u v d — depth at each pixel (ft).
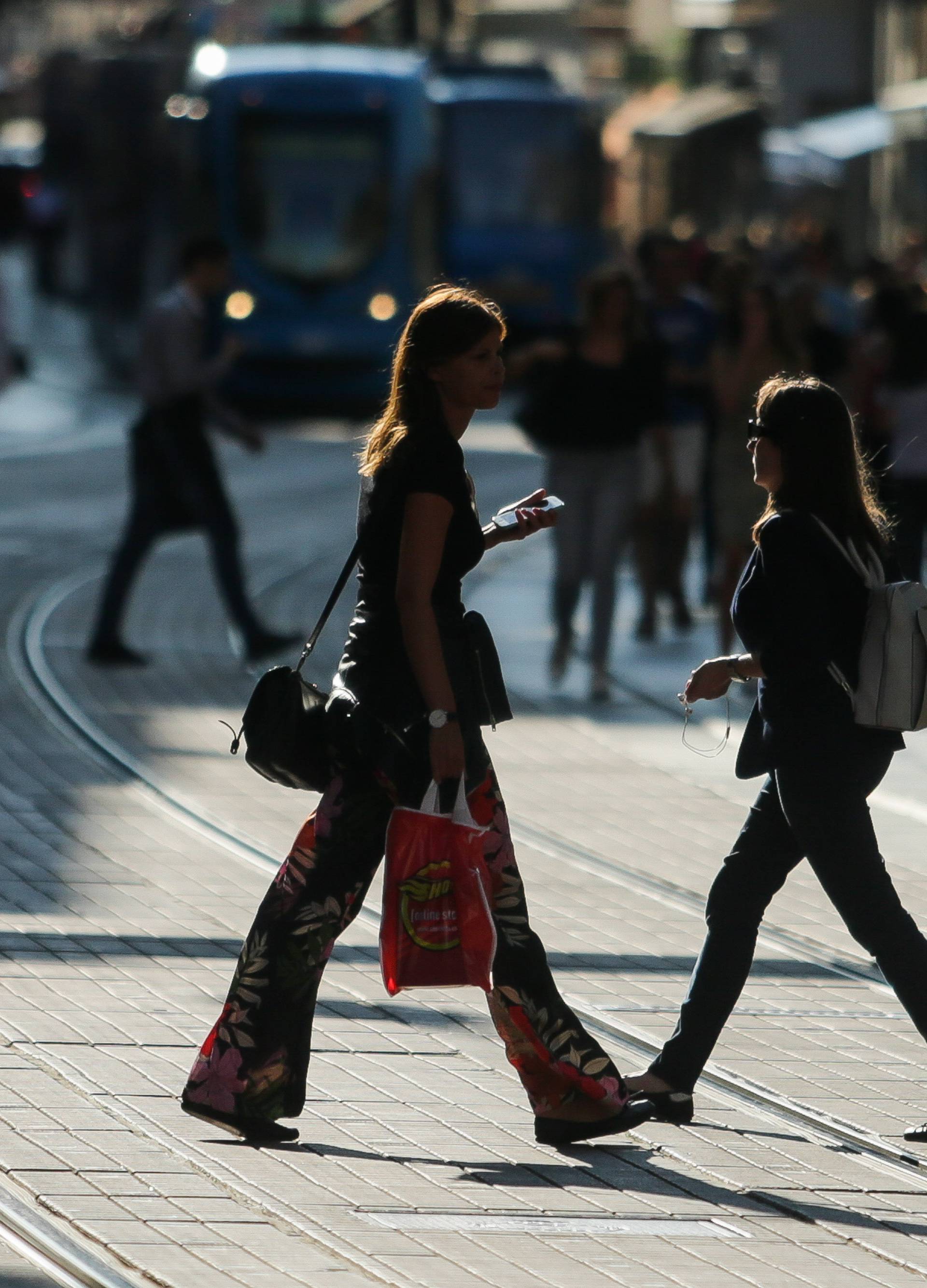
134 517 150.10
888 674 64.90
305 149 327.67
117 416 341.21
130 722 133.08
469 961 63.26
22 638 159.84
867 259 229.66
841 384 164.76
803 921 97.25
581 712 143.74
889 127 539.29
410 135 331.77
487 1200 62.23
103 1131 66.13
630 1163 66.33
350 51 350.64
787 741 65.72
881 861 66.49
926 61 573.74
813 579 64.95
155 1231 58.03
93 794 114.62
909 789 125.39
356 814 64.90
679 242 167.12
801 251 227.61
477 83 406.21
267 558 207.62
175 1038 75.87
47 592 182.19
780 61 625.00
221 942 88.79
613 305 142.51
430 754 62.95
